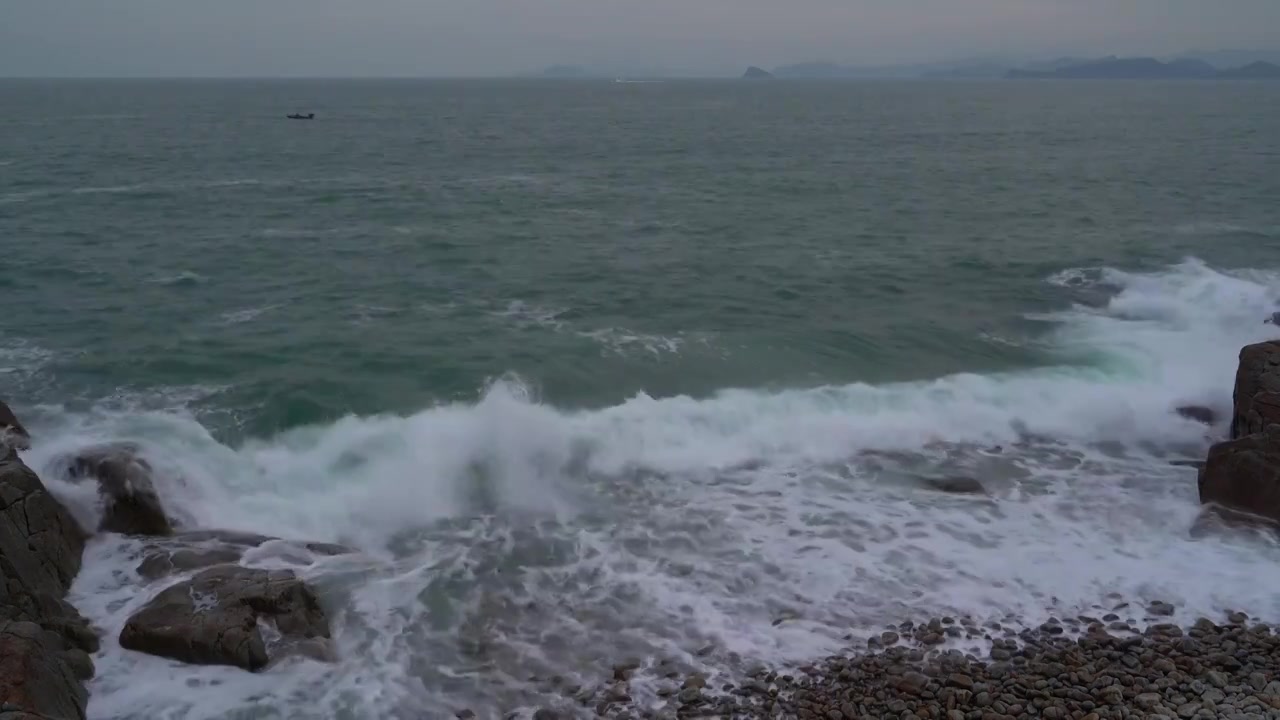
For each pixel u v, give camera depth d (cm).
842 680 1089
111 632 1130
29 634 974
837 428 1772
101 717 1001
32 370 1875
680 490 1566
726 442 1714
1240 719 1010
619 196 4312
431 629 1182
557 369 1991
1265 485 1453
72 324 2158
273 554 1316
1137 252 3072
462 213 3744
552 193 4372
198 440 1584
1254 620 1217
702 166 5734
